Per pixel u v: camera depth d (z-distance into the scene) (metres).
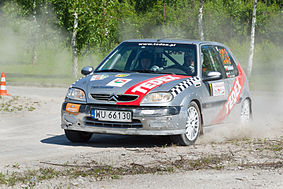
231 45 98.56
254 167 10.85
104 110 13.42
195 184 9.37
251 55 62.47
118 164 10.96
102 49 64.56
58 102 28.39
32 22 65.69
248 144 13.88
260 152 12.55
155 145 14.32
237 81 17.20
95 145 14.33
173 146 13.61
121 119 13.27
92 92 13.68
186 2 108.44
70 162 11.23
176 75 14.47
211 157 11.78
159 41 15.69
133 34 93.31
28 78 57.22
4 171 10.43
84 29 61.12
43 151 13.16
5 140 15.38
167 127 13.20
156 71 14.67
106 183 9.40
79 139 14.82
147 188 9.06
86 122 13.70
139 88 13.39
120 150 12.72
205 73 15.12
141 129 13.20
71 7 59.91
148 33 105.25
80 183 9.38
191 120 13.95
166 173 10.20
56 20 63.78
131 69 14.96
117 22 65.56
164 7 105.44
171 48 15.31
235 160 11.49
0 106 25.31
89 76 14.73
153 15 107.62
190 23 104.25
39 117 21.95
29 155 12.51
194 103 14.10
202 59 15.27
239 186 9.24
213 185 9.31
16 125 19.33
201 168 10.69
